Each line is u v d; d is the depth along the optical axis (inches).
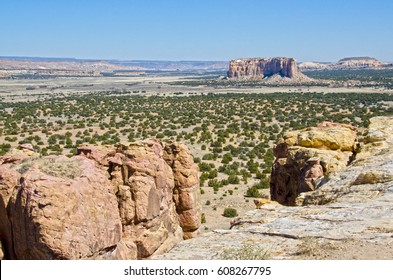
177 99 7834.6
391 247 594.9
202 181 2295.8
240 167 2770.7
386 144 1197.1
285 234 721.6
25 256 668.7
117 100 7790.4
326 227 724.0
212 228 1547.7
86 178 722.8
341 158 1193.4
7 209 695.7
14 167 733.9
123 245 799.1
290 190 1266.0
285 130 4323.3
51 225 642.2
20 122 4827.8
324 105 6446.9
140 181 892.6
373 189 888.9
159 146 1029.8
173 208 1111.6
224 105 6840.6
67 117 5442.9
